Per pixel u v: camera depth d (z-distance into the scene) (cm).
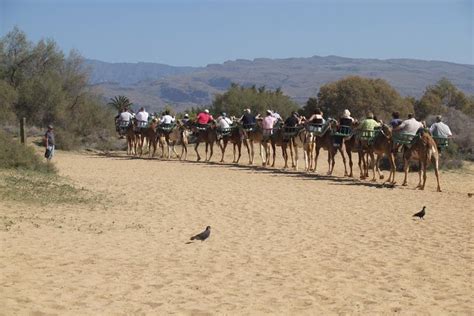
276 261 1337
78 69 5459
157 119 4391
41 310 961
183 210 1981
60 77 5250
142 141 4344
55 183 2433
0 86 4712
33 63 5256
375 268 1292
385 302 1061
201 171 3269
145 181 2745
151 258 1332
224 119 3862
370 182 2831
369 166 3516
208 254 1389
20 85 5084
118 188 2469
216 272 1233
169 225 1722
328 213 1975
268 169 3422
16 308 962
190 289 1112
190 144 4994
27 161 2783
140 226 1684
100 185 2544
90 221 1723
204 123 3962
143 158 4178
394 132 2681
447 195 2414
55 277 1150
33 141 4338
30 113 4991
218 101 6825
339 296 1092
